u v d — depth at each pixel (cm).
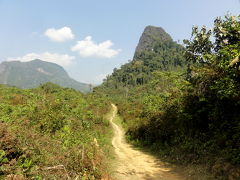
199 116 1268
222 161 846
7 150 618
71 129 1424
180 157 1155
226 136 991
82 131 1562
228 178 740
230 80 917
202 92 1173
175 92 1622
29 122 1227
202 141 1145
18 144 675
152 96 2398
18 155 639
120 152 1545
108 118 4378
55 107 1816
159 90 2250
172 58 14400
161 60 14812
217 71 1060
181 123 1405
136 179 882
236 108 1052
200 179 826
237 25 1047
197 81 1248
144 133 2002
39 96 2848
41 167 633
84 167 775
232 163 807
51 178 584
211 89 1080
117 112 5269
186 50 1376
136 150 1684
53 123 1311
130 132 2427
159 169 1052
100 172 799
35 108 1535
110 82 14225
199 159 1005
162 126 1625
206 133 1182
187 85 1359
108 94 10719
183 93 1455
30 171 571
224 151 905
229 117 1077
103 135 2228
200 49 1314
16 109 1499
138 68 14725
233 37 1095
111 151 1493
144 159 1309
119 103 6850
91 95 6944
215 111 1102
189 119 1331
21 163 599
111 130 2858
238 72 883
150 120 1864
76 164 766
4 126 731
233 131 989
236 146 885
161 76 1741
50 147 869
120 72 16138
